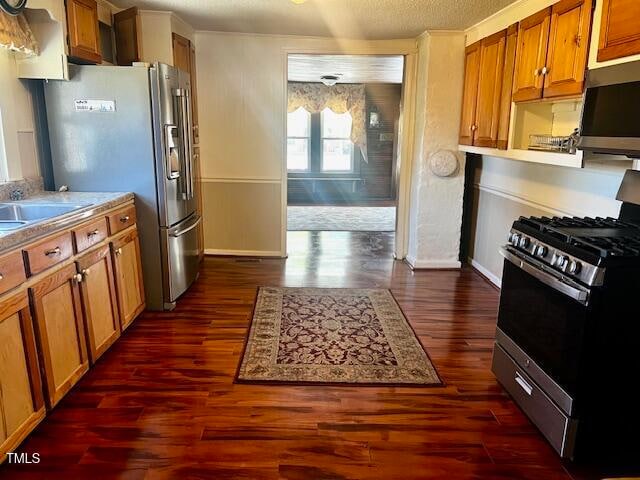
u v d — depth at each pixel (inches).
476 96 150.9
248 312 136.7
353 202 362.3
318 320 132.2
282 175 191.5
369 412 89.5
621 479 45.8
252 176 191.0
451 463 76.5
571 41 93.7
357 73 281.7
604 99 79.3
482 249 178.1
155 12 144.4
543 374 81.1
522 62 116.4
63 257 88.4
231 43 179.0
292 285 161.9
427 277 173.5
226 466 74.6
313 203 357.7
